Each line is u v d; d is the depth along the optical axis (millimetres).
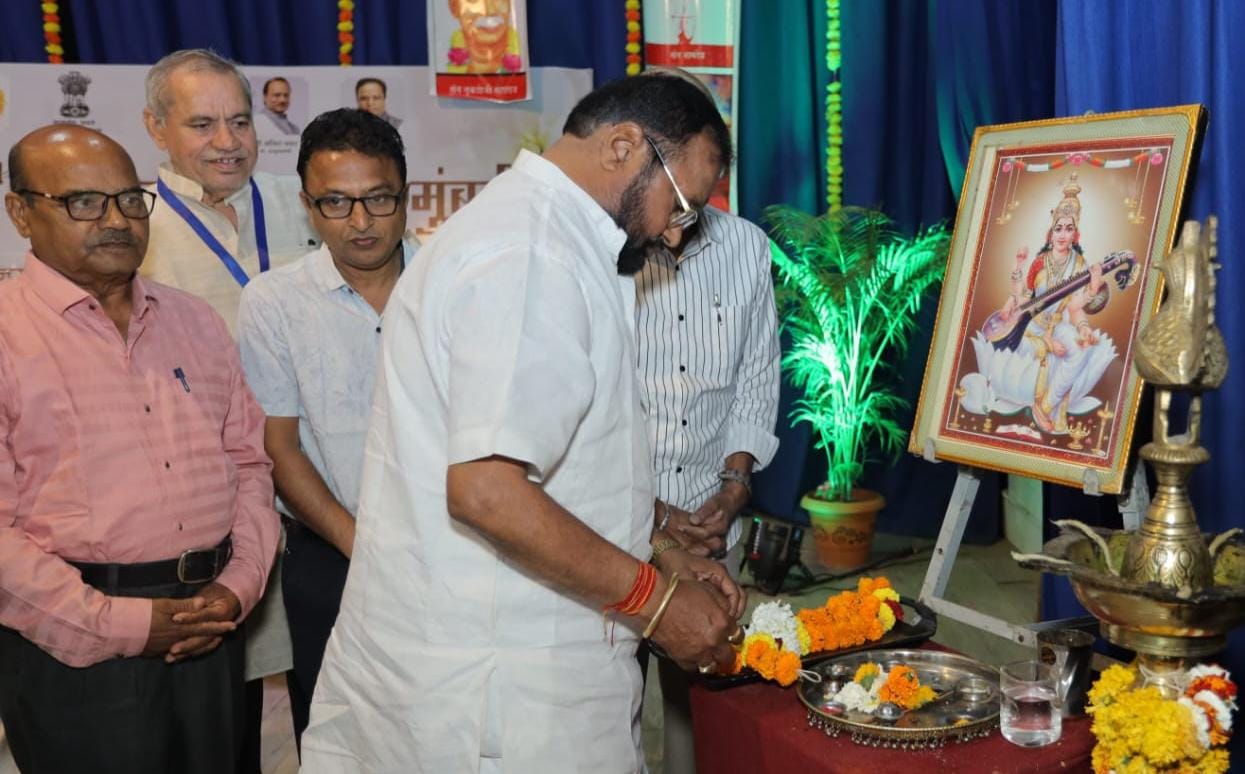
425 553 1279
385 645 1315
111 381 1676
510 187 1309
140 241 1682
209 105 2279
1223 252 1894
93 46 3805
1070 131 1794
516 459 1130
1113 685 1359
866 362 4293
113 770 1663
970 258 1915
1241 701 1924
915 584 3938
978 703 1511
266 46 3924
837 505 4141
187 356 1801
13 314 1644
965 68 3811
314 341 1932
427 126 3889
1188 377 1297
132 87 3719
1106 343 1681
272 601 2158
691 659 1319
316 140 1847
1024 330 1803
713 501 2002
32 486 1627
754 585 3865
